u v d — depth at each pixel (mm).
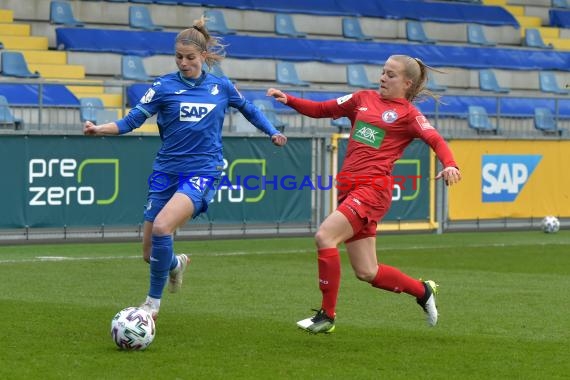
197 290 25328
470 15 69938
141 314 16859
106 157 38406
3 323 19500
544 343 18156
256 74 58000
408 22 66500
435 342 18125
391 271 18312
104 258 32781
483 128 52031
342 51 61781
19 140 36812
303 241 40250
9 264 30734
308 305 22844
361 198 17703
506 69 64438
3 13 55531
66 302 22734
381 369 15633
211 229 40625
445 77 62719
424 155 44250
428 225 44562
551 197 47531
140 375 14836
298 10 64000
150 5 59562
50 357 16125
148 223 19422
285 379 14750
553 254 36062
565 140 47719
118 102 50812
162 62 55562
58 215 37719
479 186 45688
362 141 18047
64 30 55125
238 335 18516
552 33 71375
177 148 18906
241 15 61812
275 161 41438
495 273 30234
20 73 50688
